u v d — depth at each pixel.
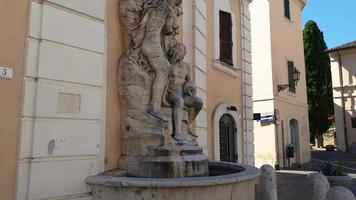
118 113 5.48
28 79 4.40
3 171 4.06
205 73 9.35
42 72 4.51
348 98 31.97
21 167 4.19
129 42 5.63
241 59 12.58
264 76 20.20
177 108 5.79
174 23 6.19
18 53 4.34
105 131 5.21
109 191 4.45
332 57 32.97
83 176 4.77
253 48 20.75
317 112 37.06
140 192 4.21
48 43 4.61
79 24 4.99
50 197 4.39
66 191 4.55
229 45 11.48
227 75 11.43
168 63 5.91
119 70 5.54
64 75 4.73
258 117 18.23
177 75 6.30
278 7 21.88
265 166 6.52
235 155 11.30
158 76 5.65
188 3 8.60
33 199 4.24
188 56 8.40
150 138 5.27
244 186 4.77
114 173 5.06
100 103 5.14
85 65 5.00
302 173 16.77
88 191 4.78
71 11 4.92
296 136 22.86
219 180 4.27
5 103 4.16
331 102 37.38
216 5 11.00
